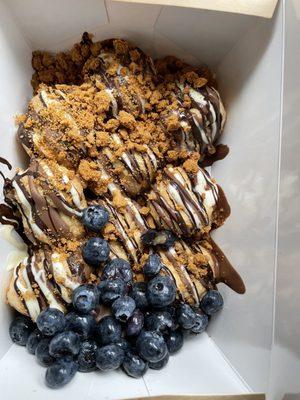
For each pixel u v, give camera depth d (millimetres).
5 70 157
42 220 155
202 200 171
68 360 147
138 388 146
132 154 166
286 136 147
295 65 148
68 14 160
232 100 178
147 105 172
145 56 175
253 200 158
